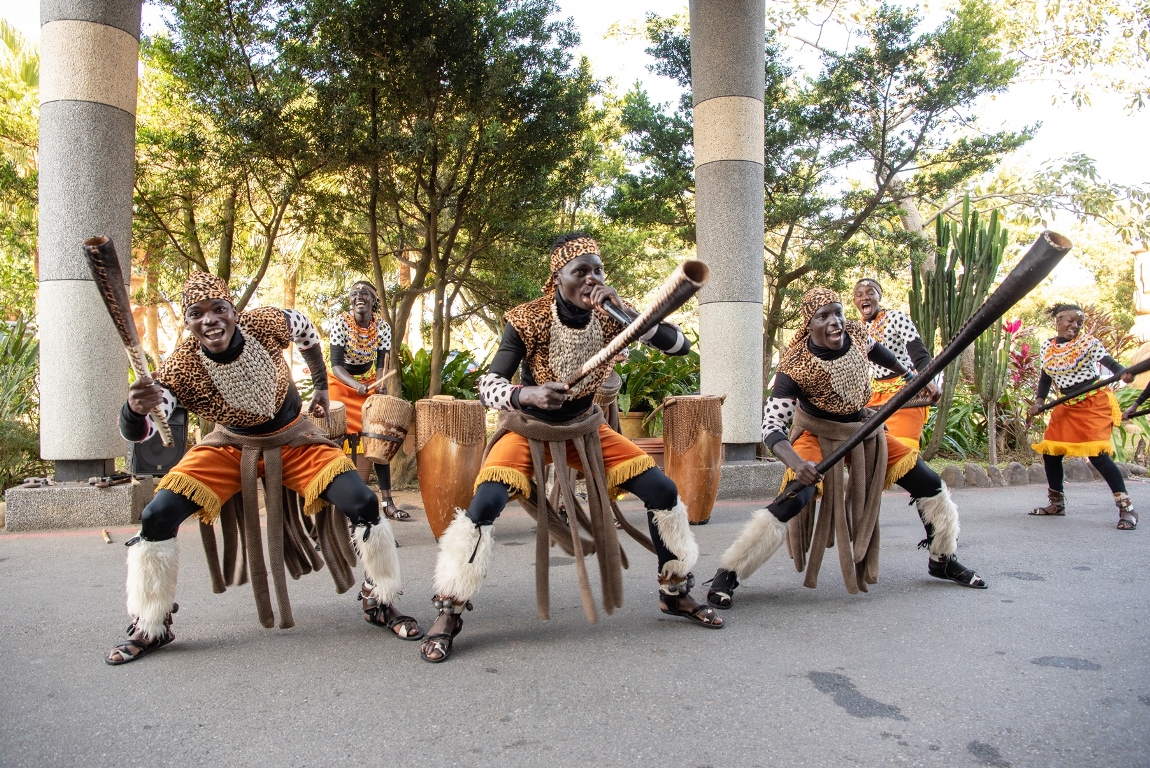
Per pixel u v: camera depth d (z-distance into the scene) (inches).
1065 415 256.1
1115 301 989.2
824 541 159.0
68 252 256.5
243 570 142.5
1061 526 248.8
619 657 130.6
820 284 401.4
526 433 137.2
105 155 259.9
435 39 293.6
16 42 580.4
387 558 139.4
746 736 101.7
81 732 103.9
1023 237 637.3
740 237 309.4
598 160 484.1
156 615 130.3
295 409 139.0
